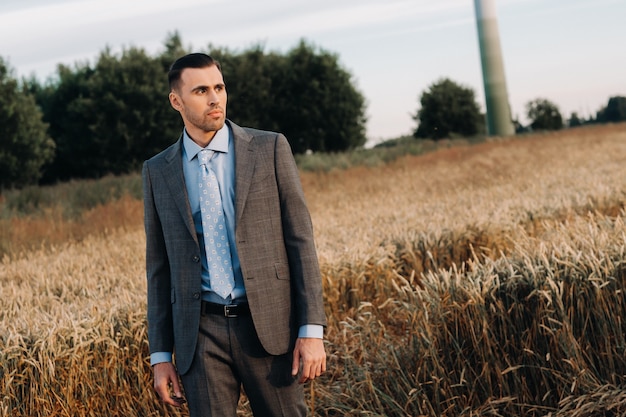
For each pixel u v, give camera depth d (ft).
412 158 74.18
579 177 36.45
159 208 8.29
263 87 93.35
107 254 24.57
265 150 8.17
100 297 16.43
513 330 11.73
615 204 24.30
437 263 19.85
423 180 50.67
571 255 12.26
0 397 11.91
